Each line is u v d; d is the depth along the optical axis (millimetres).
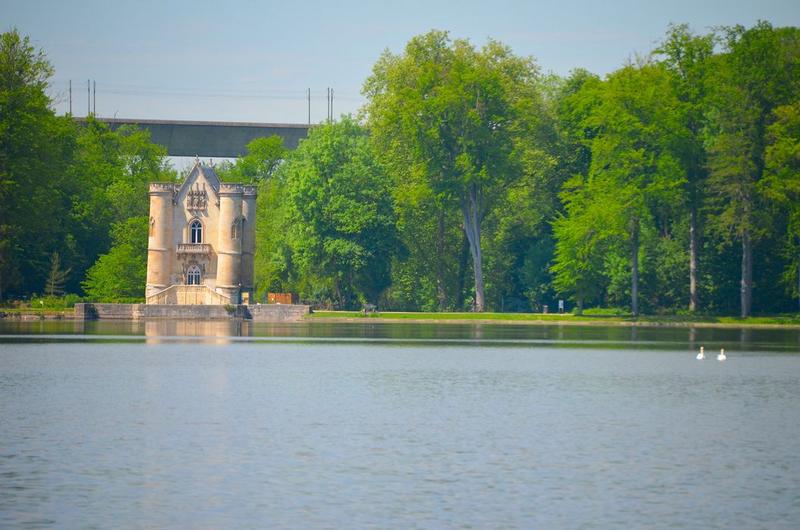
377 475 85688
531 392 133875
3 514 74250
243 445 96375
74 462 88812
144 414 112500
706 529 72625
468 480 84438
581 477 85812
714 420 112750
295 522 73188
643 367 165125
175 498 78562
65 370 152500
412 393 131875
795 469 89188
